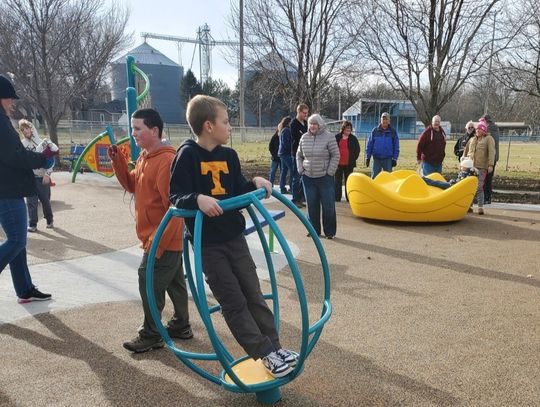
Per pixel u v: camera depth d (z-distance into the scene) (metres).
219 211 2.52
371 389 3.01
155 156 3.35
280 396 2.90
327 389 3.01
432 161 9.70
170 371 3.25
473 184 8.09
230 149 2.95
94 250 6.39
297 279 2.47
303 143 7.01
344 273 5.41
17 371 3.24
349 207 9.98
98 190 12.27
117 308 4.35
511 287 4.96
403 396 2.93
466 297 4.66
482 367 3.29
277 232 2.50
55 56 16.91
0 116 3.73
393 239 7.14
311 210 7.15
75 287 4.91
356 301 4.53
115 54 18.77
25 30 16.38
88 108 46.03
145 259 3.39
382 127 10.12
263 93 18.70
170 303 4.46
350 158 10.49
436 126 9.59
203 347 3.58
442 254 6.27
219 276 2.75
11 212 3.93
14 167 3.83
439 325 3.99
